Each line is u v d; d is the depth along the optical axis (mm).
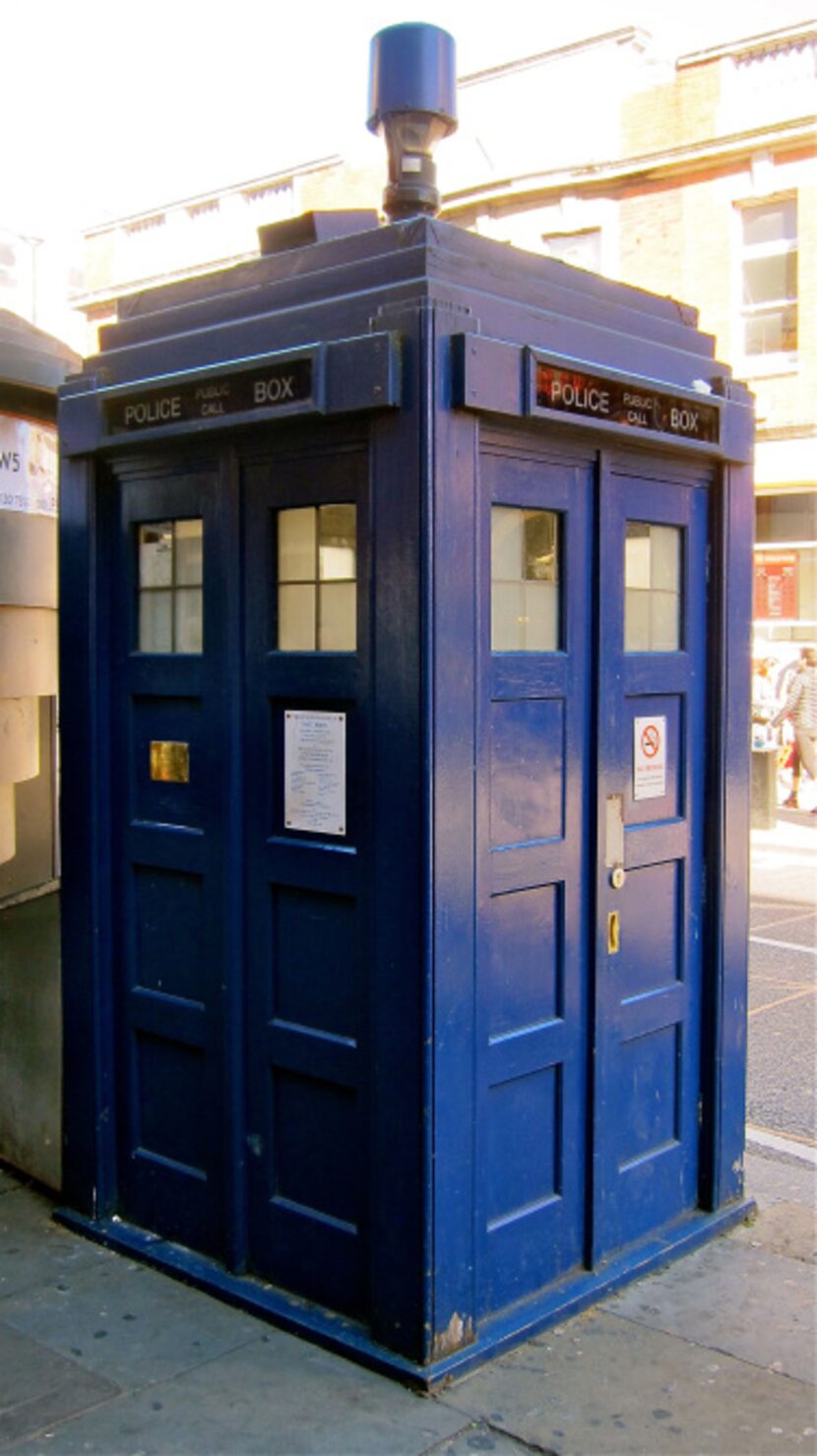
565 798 3453
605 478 3508
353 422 3146
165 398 3510
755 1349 3277
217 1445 2848
